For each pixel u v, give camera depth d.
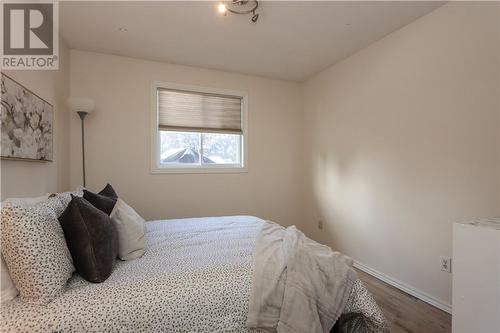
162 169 3.24
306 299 1.26
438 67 2.15
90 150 2.95
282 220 3.93
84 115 2.69
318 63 3.31
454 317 1.46
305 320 1.23
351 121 3.08
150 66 3.19
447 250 2.09
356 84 3.00
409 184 2.39
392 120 2.56
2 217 1.06
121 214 1.59
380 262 2.69
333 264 1.42
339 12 2.21
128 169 3.10
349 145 3.11
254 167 3.76
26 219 1.08
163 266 1.41
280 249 1.57
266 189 3.83
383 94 2.66
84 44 2.78
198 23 2.38
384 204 2.65
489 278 1.31
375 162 2.75
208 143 3.58
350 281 1.39
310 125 3.82
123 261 1.49
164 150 3.35
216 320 1.20
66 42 2.73
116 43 2.76
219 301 1.23
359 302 1.36
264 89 3.82
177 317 1.15
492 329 1.30
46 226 1.16
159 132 3.31
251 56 3.10
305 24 2.40
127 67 3.09
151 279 1.25
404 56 2.43
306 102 3.91
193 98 3.43
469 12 1.95
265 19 2.32
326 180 3.50
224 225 2.31
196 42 2.74
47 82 2.23
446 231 2.10
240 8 2.14
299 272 1.34
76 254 1.23
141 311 1.11
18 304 1.05
